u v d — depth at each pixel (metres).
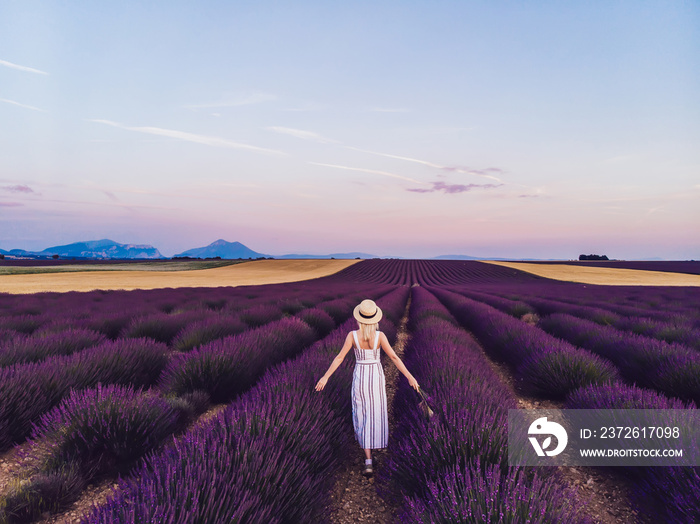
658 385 4.69
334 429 3.12
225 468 2.12
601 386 4.38
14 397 3.38
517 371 6.49
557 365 5.05
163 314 9.68
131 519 1.59
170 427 3.40
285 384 3.54
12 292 21.23
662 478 2.48
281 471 2.14
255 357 5.16
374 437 2.94
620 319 10.24
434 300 18.16
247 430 2.52
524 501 1.78
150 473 2.12
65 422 2.96
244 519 1.80
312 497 2.28
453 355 4.93
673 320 9.67
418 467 2.49
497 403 3.18
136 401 3.28
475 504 1.78
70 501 2.44
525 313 13.86
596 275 52.69
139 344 5.71
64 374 4.07
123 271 46.66
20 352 5.07
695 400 4.20
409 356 6.16
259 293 20.41
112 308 11.95
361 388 2.99
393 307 13.18
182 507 1.65
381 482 2.81
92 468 2.71
